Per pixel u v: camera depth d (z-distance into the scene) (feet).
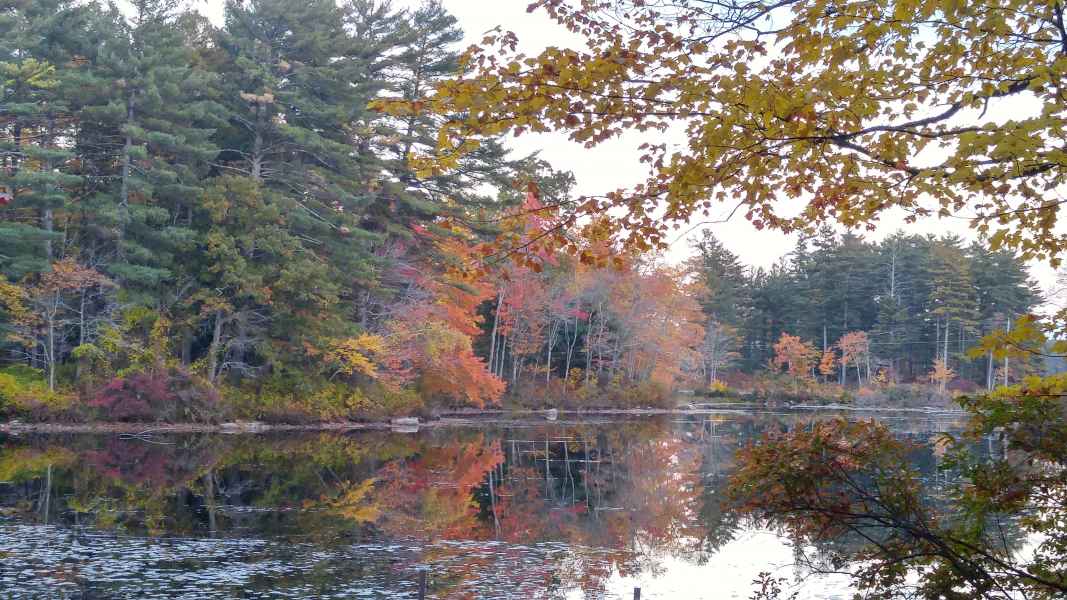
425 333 128.98
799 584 32.89
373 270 121.29
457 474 71.51
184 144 109.60
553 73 14.56
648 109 15.03
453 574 36.04
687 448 100.78
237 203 112.68
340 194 118.73
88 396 99.76
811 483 17.78
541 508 54.60
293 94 119.14
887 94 15.66
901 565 19.10
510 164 141.69
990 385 255.91
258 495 56.24
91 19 110.01
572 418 161.68
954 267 264.11
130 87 107.45
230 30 123.75
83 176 107.24
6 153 104.88
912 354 296.51
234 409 110.42
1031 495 17.81
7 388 95.61
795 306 311.06
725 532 46.39
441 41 139.64
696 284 222.28
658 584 34.68
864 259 303.07
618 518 51.03
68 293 105.29
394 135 131.85
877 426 18.11
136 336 109.50
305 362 122.11
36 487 55.88
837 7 13.74
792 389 253.85
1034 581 17.46
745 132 15.26
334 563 37.29
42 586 31.96
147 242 110.52
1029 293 254.88
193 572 34.76
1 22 106.63
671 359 215.31
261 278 108.88
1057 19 14.64
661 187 16.40
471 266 17.88
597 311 190.39
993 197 16.92
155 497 53.72
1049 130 12.89
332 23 128.16
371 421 125.70
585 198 16.78
